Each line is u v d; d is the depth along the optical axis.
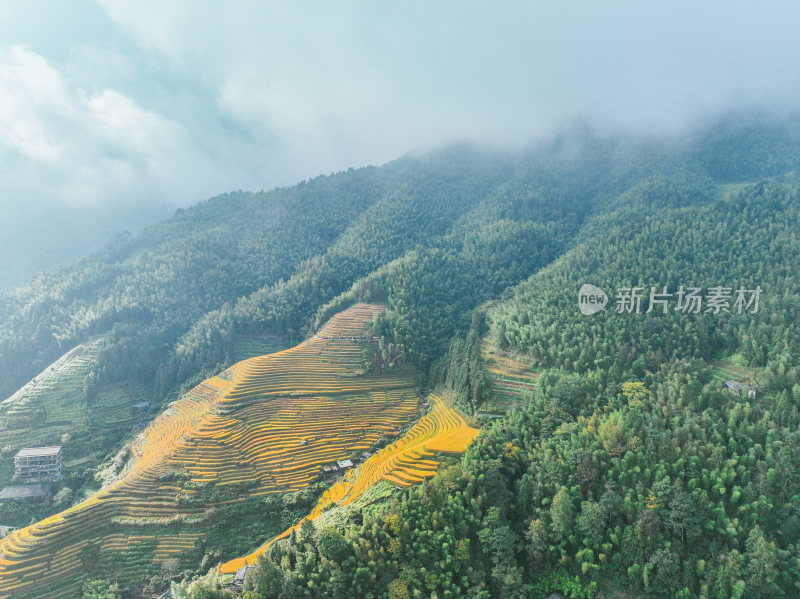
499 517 89.94
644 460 93.69
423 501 90.88
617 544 85.56
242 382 156.75
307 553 84.44
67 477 145.25
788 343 117.31
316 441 138.25
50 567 99.38
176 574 100.56
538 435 110.44
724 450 93.75
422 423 145.00
